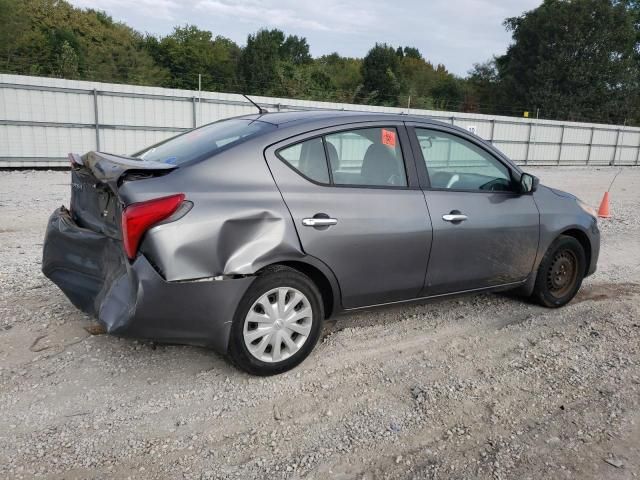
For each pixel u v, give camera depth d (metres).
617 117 48.25
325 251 3.60
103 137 18.23
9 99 16.52
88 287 3.57
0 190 12.09
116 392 3.35
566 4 47.59
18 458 2.72
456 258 4.22
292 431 3.05
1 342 3.89
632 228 10.05
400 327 4.52
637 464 2.87
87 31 49.16
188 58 50.44
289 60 47.97
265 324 3.49
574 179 21.83
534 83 49.31
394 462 2.82
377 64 49.97
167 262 3.08
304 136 3.69
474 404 3.39
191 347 3.96
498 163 4.58
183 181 3.26
